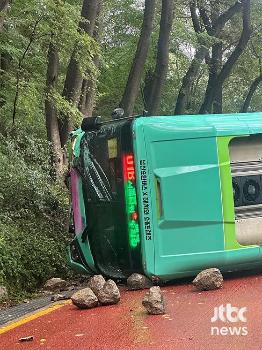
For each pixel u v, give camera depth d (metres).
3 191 9.74
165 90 21.88
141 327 4.66
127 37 20.58
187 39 19.61
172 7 15.25
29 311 5.92
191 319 4.79
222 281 6.05
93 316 5.21
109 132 6.72
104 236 6.93
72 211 7.39
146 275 6.39
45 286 7.80
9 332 4.96
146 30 13.91
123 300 5.82
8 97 11.91
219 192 6.39
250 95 25.47
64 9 11.36
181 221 6.26
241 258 6.49
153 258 6.25
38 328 4.98
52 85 11.80
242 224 6.62
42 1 11.06
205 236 6.35
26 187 9.91
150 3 13.88
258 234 6.68
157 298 5.07
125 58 20.00
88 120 6.94
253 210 6.68
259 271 6.87
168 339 4.26
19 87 11.58
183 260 6.29
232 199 6.45
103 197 6.86
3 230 8.47
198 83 25.31
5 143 10.75
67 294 6.81
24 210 9.67
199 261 6.33
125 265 6.71
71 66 11.91
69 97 11.95
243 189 6.65
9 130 11.48
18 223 9.30
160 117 6.46
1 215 9.05
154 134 6.32
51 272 8.46
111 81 19.67
